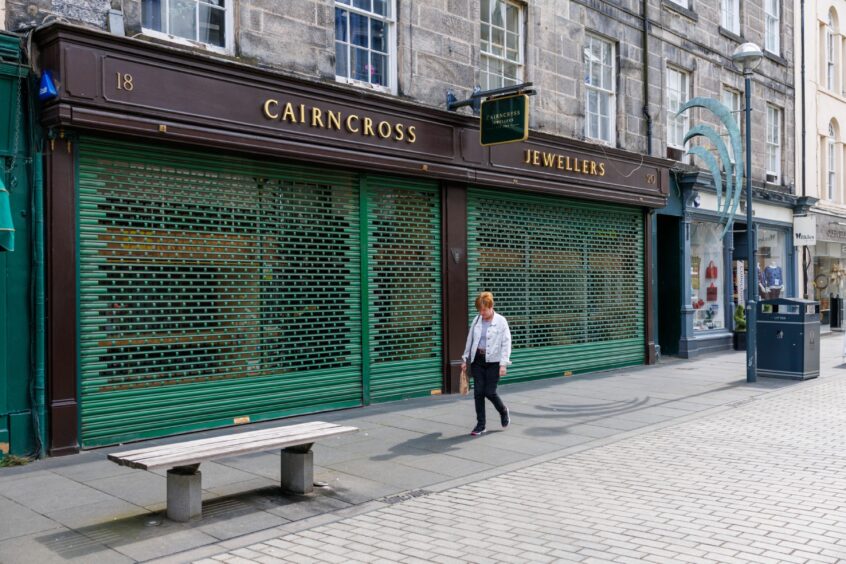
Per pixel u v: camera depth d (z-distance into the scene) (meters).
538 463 7.34
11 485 6.43
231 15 8.95
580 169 13.62
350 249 10.21
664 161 15.59
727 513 5.70
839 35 24.86
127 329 7.98
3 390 7.16
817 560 4.71
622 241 15.18
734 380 13.25
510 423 9.28
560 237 13.73
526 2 13.16
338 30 10.32
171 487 5.55
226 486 6.47
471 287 11.99
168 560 4.79
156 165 8.20
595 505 5.95
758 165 20.34
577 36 14.22
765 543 5.02
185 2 8.67
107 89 7.49
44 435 7.37
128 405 7.95
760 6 20.72
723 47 18.89
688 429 9.01
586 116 14.73
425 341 11.27
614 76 15.41
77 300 7.57
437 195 11.45
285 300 9.44
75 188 7.56
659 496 6.18
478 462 7.37
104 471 6.87
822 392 11.94
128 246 7.96
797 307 13.27
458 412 9.96
